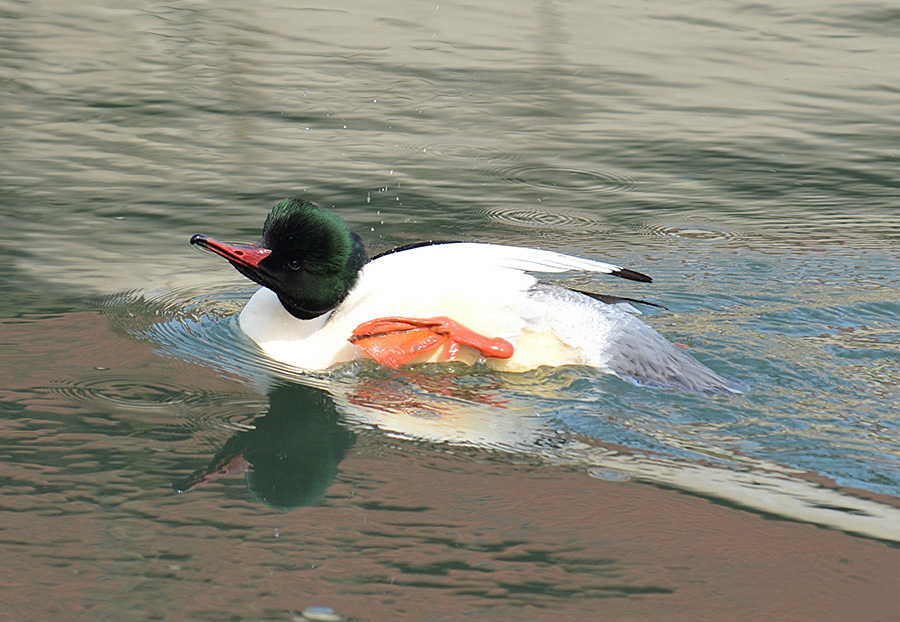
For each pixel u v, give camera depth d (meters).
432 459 7.78
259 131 17.89
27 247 12.59
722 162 17.17
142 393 8.73
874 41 24.16
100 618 5.91
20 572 6.28
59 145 16.70
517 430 8.25
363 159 16.72
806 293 11.49
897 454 7.95
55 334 9.98
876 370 9.44
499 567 6.44
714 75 21.92
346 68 21.73
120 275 11.81
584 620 6.00
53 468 7.44
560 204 15.04
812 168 16.89
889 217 14.59
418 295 9.37
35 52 21.56
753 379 9.22
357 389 8.98
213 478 7.39
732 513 7.11
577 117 19.33
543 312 9.13
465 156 17.08
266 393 8.86
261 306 10.03
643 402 8.68
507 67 22.17
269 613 5.98
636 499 7.25
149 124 17.95
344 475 7.50
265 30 24.16
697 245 13.35
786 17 25.81
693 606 6.14
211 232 13.45
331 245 9.37
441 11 26.09
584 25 25.17
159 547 6.56
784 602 6.19
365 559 6.49
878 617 6.09
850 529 6.96
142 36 23.14
